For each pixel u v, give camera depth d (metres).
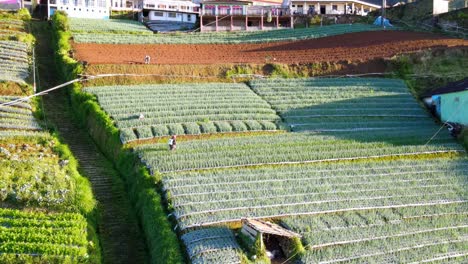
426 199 37.59
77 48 67.75
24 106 49.97
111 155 44.03
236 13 93.19
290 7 94.69
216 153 42.00
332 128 49.22
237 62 64.06
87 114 49.59
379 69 63.03
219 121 48.62
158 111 49.41
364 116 52.19
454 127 50.16
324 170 40.72
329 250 30.92
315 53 67.88
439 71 61.75
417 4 88.94
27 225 31.92
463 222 35.50
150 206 34.59
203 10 93.12
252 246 30.05
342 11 100.88
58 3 94.38
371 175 40.44
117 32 83.31
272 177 38.88
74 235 31.16
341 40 74.75
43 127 47.16
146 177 37.69
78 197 35.59
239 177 38.41
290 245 30.91
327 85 59.28
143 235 34.12
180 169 39.47
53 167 39.47
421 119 52.88
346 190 37.84
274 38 79.69
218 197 35.44
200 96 54.03
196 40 79.19
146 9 98.69
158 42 76.19
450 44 66.50
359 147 44.94
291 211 34.69
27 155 41.28
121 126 46.00
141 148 42.53
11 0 89.00
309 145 44.72
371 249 31.50
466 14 80.06
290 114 51.78
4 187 35.53
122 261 31.78
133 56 65.50
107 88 54.12
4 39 68.81
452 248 32.53
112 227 34.84
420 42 68.69
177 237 31.72
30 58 63.72
